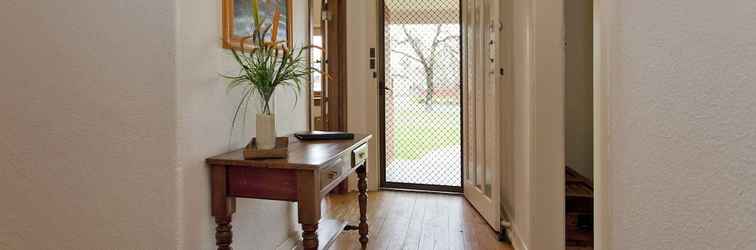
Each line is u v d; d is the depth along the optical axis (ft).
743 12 2.04
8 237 5.39
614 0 3.20
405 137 13.35
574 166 10.86
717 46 2.20
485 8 9.73
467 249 8.36
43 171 5.22
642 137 2.83
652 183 2.74
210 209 5.39
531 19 7.22
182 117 4.83
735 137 2.10
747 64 2.03
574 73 10.78
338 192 12.51
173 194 4.83
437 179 13.20
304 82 8.21
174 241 4.86
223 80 5.63
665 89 2.58
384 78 13.06
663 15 2.59
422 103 13.20
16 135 5.28
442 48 12.93
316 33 13.52
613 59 3.23
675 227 2.54
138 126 4.88
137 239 4.98
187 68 4.89
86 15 4.98
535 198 7.22
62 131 5.13
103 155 5.01
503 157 10.25
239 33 5.89
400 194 12.49
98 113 5.00
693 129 2.37
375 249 8.30
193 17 4.99
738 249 2.10
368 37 12.45
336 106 12.56
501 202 10.37
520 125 8.27
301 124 8.11
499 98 9.19
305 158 5.36
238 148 6.02
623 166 3.11
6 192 5.35
